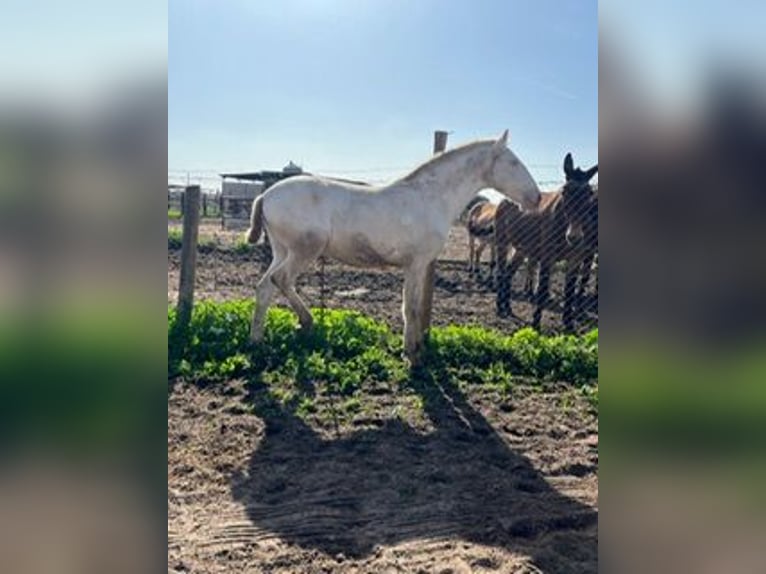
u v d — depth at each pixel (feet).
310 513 10.80
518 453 13.62
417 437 14.29
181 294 20.27
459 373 18.34
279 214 18.43
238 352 18.72
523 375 18.75
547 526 10.58
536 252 26.20
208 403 15.71
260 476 12.17
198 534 10.02
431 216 18.61
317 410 15.53
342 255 18.86
